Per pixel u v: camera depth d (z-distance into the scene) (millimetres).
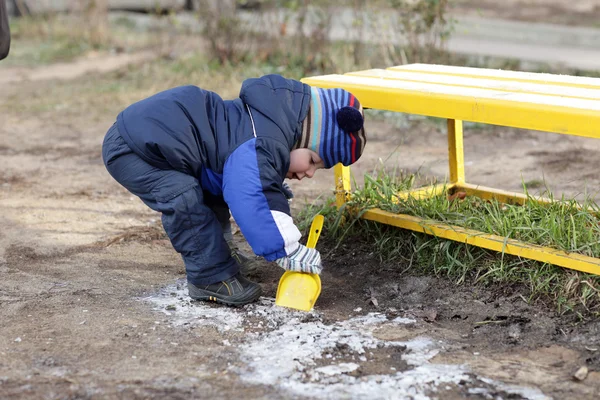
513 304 4047
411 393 3197
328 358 3523
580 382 3275
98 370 3408
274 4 11578
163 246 5188
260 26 11469
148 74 11617
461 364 3447
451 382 3283
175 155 3789
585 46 12547
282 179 3807
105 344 3666
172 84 10867
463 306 4102
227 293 4078
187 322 3922
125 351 3594
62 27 15891
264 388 3252
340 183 5020
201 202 3930
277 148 3715
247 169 3686
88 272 4695
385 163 7199
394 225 4707
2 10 4754
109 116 9516
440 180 6406
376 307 4145
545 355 3531
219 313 4035
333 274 4621
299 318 3973
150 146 3797
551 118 3621
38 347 3641
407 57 9773
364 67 10211
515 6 19578
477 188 5383
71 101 10344
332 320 3963
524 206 4652
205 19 11484
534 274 4145
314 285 3965
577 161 7172
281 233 3699
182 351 3594
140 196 4023
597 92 4051
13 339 3730
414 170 6902
